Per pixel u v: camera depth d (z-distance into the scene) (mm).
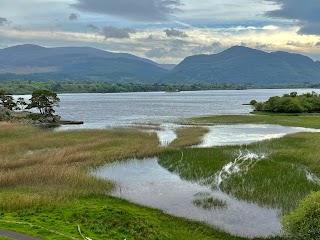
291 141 64562
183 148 61469
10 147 59562
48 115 116000
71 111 162875
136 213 30594
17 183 38594
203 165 48719
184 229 27938
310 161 48094
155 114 139375
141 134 76438
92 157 53156
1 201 30391
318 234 22828
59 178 40000
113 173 46250
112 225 26938
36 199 31266
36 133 79250
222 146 62562
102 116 135375
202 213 31594
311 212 23344
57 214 28531
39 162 49469
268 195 35719
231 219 30109
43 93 117562
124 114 142875
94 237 23766
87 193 35938
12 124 94500
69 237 23078
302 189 37312
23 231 23781
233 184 39844
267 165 47531
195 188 39312
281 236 26516
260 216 30656
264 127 92312
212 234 27156
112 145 64000
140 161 53406
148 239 24938
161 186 40250
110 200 34438
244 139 72438
